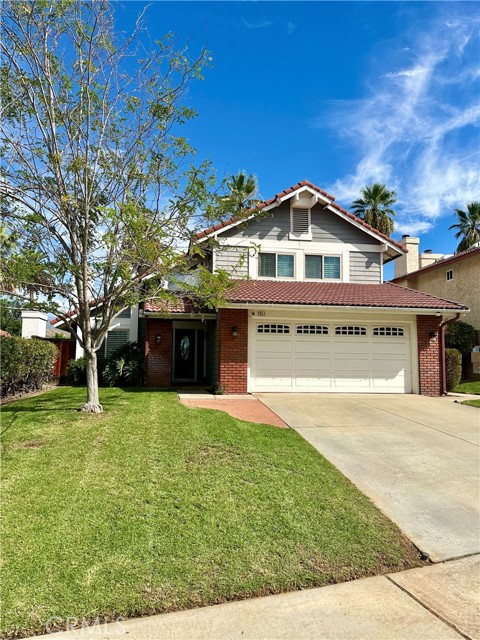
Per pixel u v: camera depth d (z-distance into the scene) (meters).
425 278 23.09
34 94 7.62
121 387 13.66
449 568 3.69
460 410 10.52
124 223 7.32
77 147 7.75
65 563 3.31
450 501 5.06
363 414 9.73
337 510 4.61
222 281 8.33
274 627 2.84
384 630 2.83
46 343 13.59
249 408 10.05
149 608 2.94
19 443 6.05
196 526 4.01
